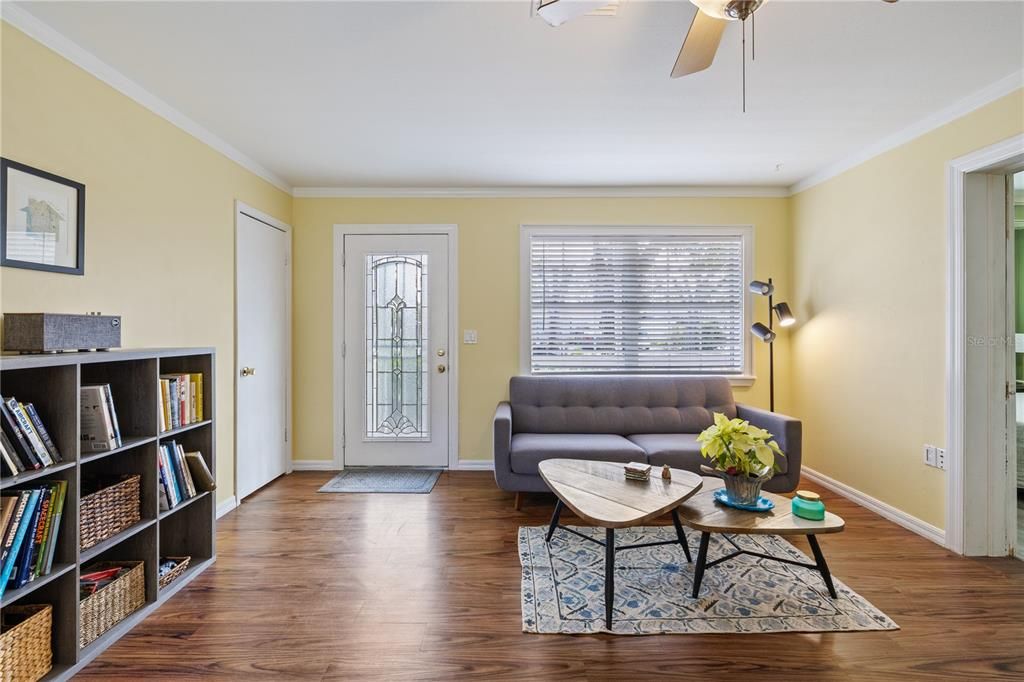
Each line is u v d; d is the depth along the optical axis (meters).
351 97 2.38
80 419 1.64
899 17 1.76
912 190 2.70
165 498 2.03
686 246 3.91
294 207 3.88
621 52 2.00
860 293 3.10
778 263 3.88
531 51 1.99
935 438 2.55
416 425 3.91
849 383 3.21
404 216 3.87
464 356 3.88
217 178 2.89
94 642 1.66
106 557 1.94
